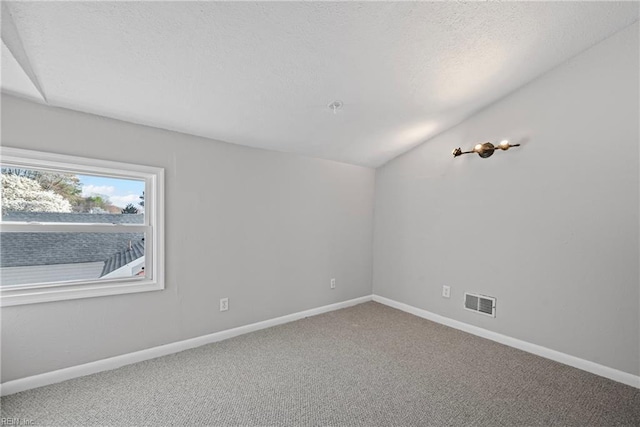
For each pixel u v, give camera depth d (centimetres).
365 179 371
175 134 230
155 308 223
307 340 258
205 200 246
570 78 217
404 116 260
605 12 178
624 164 194
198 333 244
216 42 152
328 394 180
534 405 171
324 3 139
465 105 257
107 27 135
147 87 179
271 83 191
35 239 185
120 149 206
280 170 294
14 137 171
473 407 169
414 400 175
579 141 213
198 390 182
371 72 194
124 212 216
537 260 235
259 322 281
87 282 201
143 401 170
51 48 141
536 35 188
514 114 247
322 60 176
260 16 141
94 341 199
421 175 325
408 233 339
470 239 280
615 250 198
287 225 300
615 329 198
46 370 183
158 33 142
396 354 233
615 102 197
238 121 230
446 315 299
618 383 194
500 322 257
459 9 157
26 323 176
